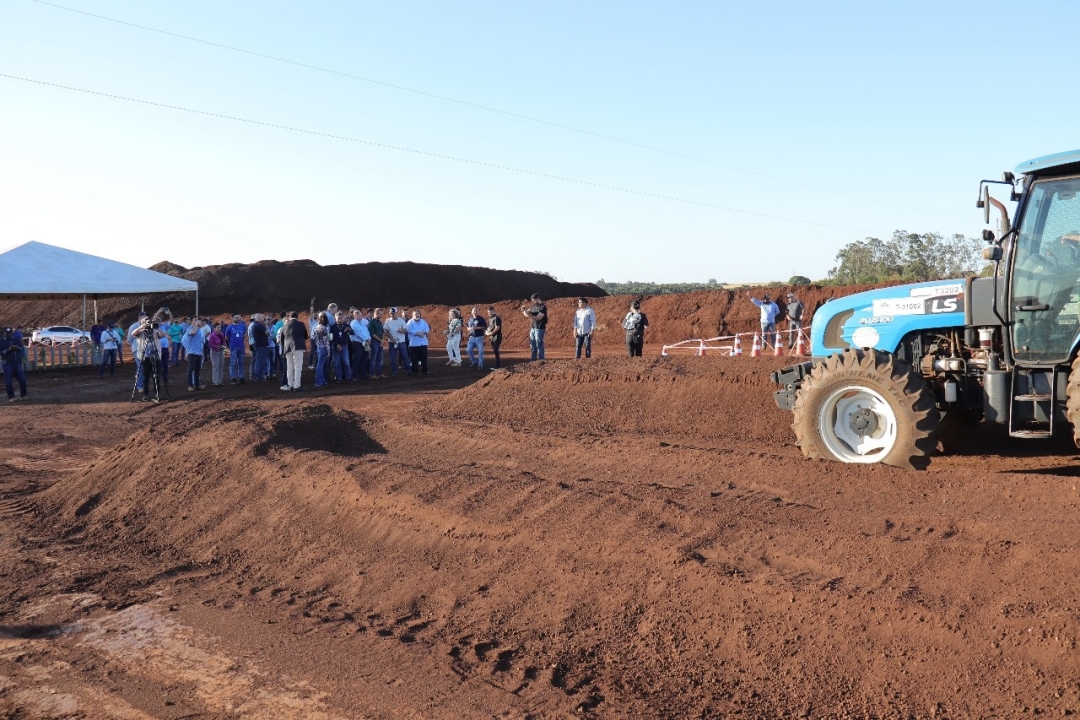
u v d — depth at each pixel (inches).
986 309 286.5
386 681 176.1
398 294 2177.7
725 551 208.5
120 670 188.7
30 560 274.1
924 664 162.9
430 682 174.7
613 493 244.5
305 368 930.1
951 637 165.0
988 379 278.2
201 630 210.2
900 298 313.6
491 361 1019.3
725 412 439.5
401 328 820.6
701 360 535.5
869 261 1939.0
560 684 172.2
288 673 182.5
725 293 1341.0
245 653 194.7
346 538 263.0
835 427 294.0
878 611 174.1
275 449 338.3
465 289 2242.9
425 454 378.9
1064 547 183.9
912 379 281.9
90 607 229.9
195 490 319.9
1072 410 255.3
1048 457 323.9
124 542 294.4
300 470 310.2
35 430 527.8
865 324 321.7
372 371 805.2
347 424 425.7
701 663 177.0
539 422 470.3
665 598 196.5
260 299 1988.2
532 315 811.4
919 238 1920.5
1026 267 273.1
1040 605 167.3
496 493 260.7
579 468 327.6
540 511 242.7
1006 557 184.4
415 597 222.7
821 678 166.7
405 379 789.2
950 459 329.1
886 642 169.3
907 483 256.8
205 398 667.4
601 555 216.5
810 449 295.9
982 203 273.7
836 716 155.9
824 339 336.5
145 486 332.5
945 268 1870.1
